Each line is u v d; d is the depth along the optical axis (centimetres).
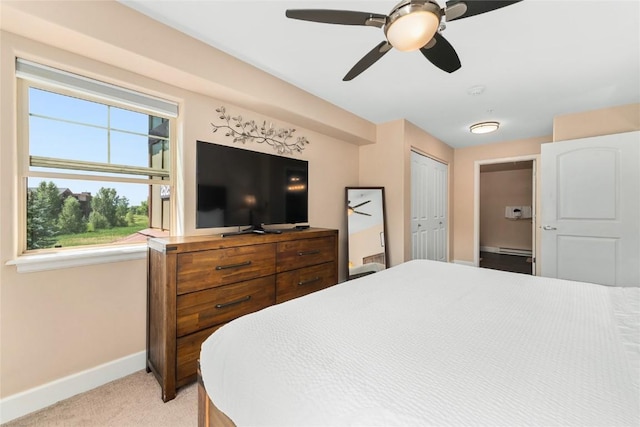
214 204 204
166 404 155
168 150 210
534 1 148
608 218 271
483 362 71
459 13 118
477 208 479
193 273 168
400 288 140
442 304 116
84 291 166
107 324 175
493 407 55
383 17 124
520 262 556
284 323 96
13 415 141
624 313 106
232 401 76
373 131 363
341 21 128
